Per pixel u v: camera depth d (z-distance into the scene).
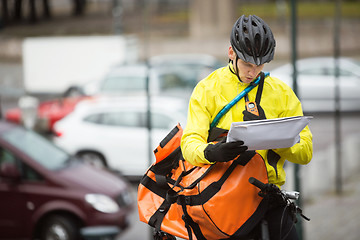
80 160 16.62
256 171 4.43
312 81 33.06
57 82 35.59
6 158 14.99
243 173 4.40
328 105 32.94
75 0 78.56
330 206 17.39
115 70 31.34
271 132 4.11
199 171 4.55
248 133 4.07
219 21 62.69
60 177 14.86
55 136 22.47
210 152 4.27
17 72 39.47
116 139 21.81
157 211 4.96
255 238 4.62
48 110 26.42
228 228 4.38
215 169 4.47
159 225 4.89
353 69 33.28
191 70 32.09
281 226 4.54
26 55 35.84
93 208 14.52
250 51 4.30
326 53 55.66
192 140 4.55
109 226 14.60
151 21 70.62
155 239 4.95
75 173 15.33
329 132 28.89
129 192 16.05
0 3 71.44
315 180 18.97
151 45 58.62
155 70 30.94
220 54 58.38
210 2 62.47
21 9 72.00
